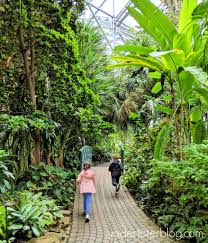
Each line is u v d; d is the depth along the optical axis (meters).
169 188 4.72
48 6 5.36
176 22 6.78
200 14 3.91
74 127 7.74
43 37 5.70
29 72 6.13
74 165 9.98
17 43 6.03
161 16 4.26
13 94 6.30
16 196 4.23
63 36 5.59
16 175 4.80
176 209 4.32
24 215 3.57
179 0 7.07
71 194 6.62
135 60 4.73
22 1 5.11
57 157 8.02
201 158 3.63
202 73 3.63
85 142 10.09
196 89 4.38
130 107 14.06
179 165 4.13
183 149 4.20
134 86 13.30
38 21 5.55
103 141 14.89
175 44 4.41
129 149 9.03
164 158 4.82
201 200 3.77
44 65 6.47
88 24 10.76
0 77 6.06
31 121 4.97
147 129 7.43
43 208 4.11
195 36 4.59
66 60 6.12
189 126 5.08
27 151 5.34
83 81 6.75
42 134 5.93
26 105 6.23
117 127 15.16
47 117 6.09
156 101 9.12
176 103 5.33
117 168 7.16
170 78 4.83
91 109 8.35
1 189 3.60
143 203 5.91
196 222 3.70
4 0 5.02
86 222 4.80
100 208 5.82
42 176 5.59
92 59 10.55
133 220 4.91
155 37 4.56
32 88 6.19
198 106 5.07
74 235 4.14
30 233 3.47
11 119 4.65
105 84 11.55
